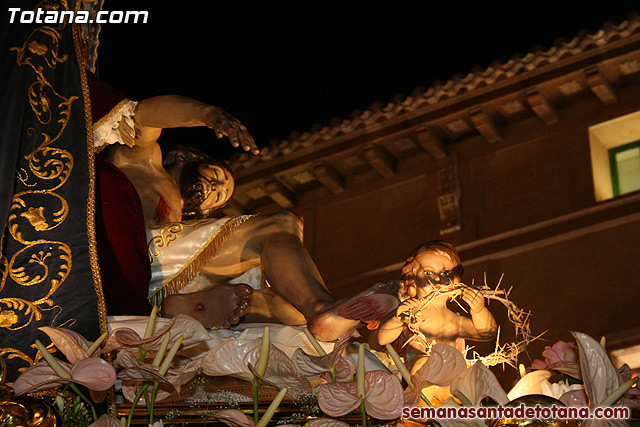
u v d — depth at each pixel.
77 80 3.25
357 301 3.08
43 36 3.29
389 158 15.07
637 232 13.23
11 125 3.09
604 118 13.92
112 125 3.58
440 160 14.88
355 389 2.19
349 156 14.95
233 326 3.47
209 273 3.78
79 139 3.14
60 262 2.94
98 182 3.50
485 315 3.13
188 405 2.68
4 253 2.95
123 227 3.45
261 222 3.75
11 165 3.02
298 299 3.38
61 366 2.20
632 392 2.42
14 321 2.86
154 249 3.75
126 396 2.42
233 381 2.88
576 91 14.01
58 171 3.08
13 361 2.81
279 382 2.29
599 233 13.43
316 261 15.20
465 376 2.23
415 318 3.04
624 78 13.77
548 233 13.70
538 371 2.60
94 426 2.19
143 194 3.99
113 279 3.33
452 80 14.11
